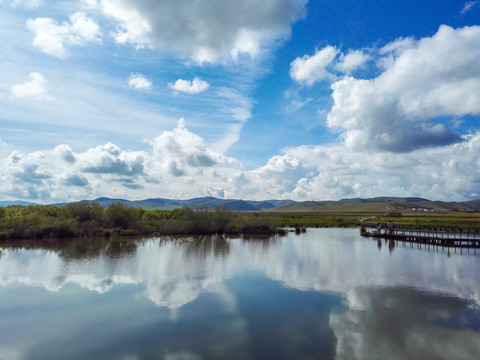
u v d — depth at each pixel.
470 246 50.09
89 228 61.88
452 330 15.03
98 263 31.83
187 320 16.27
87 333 14.64
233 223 77.81
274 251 42.47
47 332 14.74
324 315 17.02
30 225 56.84
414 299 19.97
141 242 52.62
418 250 46.22
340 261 34.47
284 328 15.26
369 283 24.17
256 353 12.71
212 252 40.97
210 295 20.69
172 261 33.53
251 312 17.47
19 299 19.56
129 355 12.55
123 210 68.44
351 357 12.40
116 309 17.84
